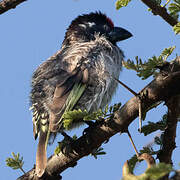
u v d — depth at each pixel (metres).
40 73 10.86
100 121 7.61
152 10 7.32
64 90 9.97
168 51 6.41
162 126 7.34
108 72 10.54
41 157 8.81
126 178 4.12
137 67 6.26
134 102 6.82
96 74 10.43
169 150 6.88
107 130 7.38
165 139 6.88
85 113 7.38
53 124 9.20
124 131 7.13
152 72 6.37
